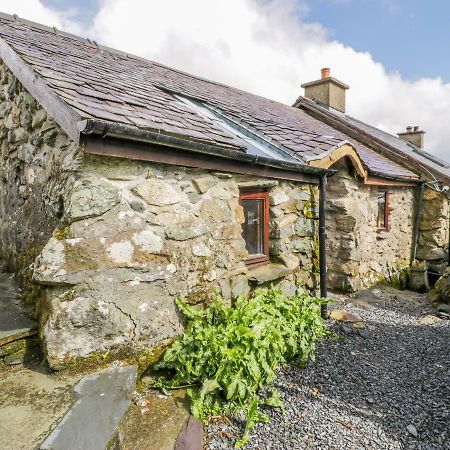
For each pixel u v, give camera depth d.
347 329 4.29
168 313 2.80
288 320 3.41
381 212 7.31
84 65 3.92
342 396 2.83
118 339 2.50
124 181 2.61
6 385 2.17
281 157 4.31
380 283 6.99
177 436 2.08
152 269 2.71
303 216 4.71
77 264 2.36
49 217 2.88
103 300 2.45
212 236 3.24
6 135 3.93
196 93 5.68
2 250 4.00
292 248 4.50
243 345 2.65
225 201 3.40
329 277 6.23
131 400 2.31
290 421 2.45
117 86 3.53
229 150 3.14
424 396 2.89
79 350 2.34
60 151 2.79
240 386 2.40
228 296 3.41
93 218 2.45
